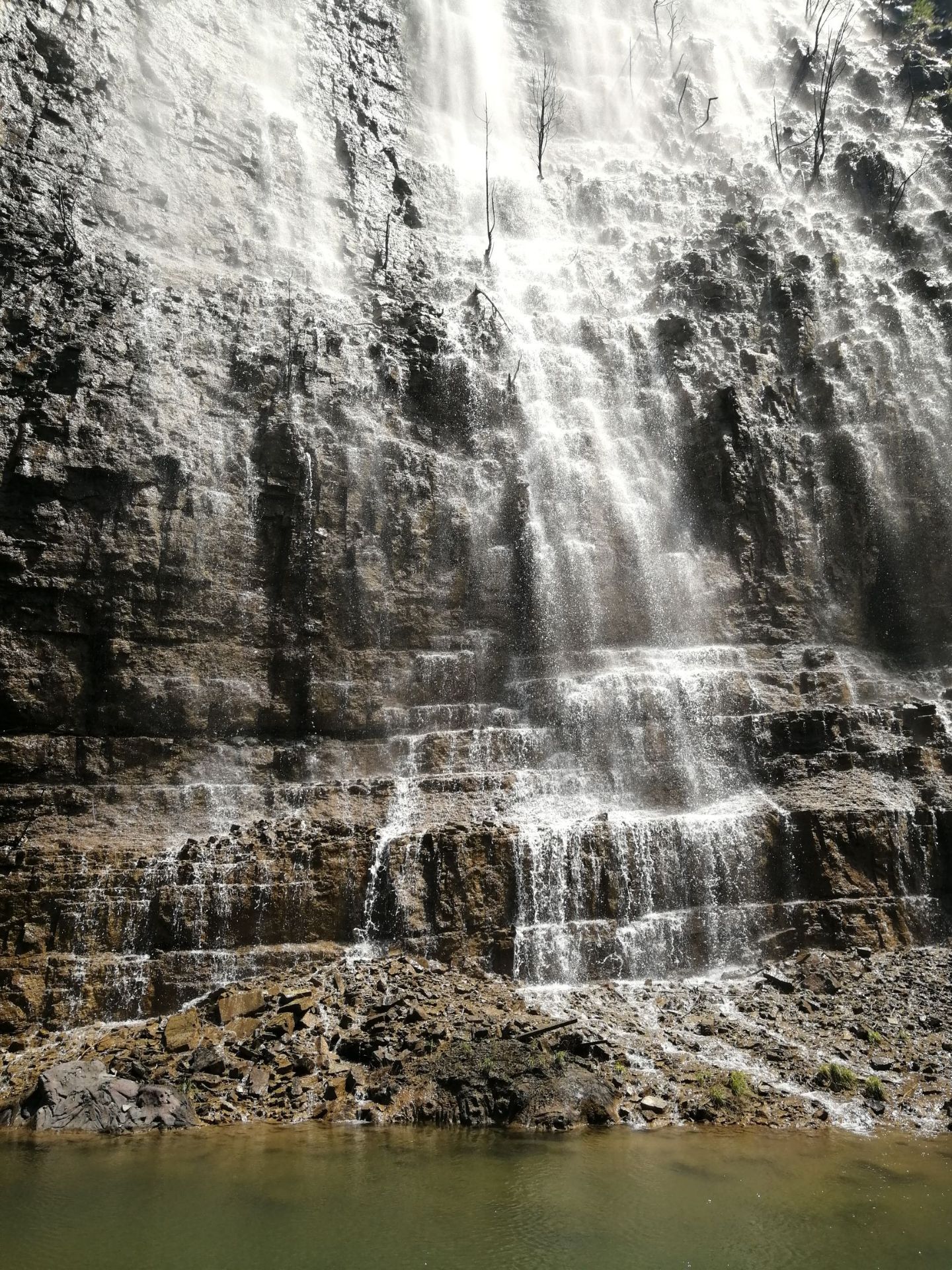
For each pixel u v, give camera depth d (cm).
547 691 2084
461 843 1634
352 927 1603
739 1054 1301
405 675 2138
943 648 2325
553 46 4228
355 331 2523
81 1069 1226
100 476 1964
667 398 2655
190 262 2530
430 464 2345
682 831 1689
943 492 2459
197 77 2898
